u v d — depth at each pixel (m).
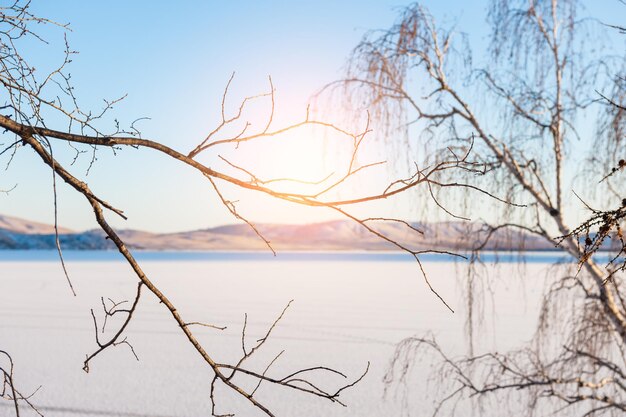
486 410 7.94
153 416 14.57
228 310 34.44
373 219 1.47
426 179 1.37
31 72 1.67
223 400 16.34
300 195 1.46
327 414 14.62
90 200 1.54
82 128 1.62
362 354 21.62
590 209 1.47
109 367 20.44
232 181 1.48
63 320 30.75
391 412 14.07
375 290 47.97
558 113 5.36
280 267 89.62
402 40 5.70
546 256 94.12
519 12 5.63
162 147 1.53
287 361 20.84
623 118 4.87
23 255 153.62
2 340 25.05
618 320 5.00
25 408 15.01
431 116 5.57
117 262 105.12
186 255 167.50
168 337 26.06
